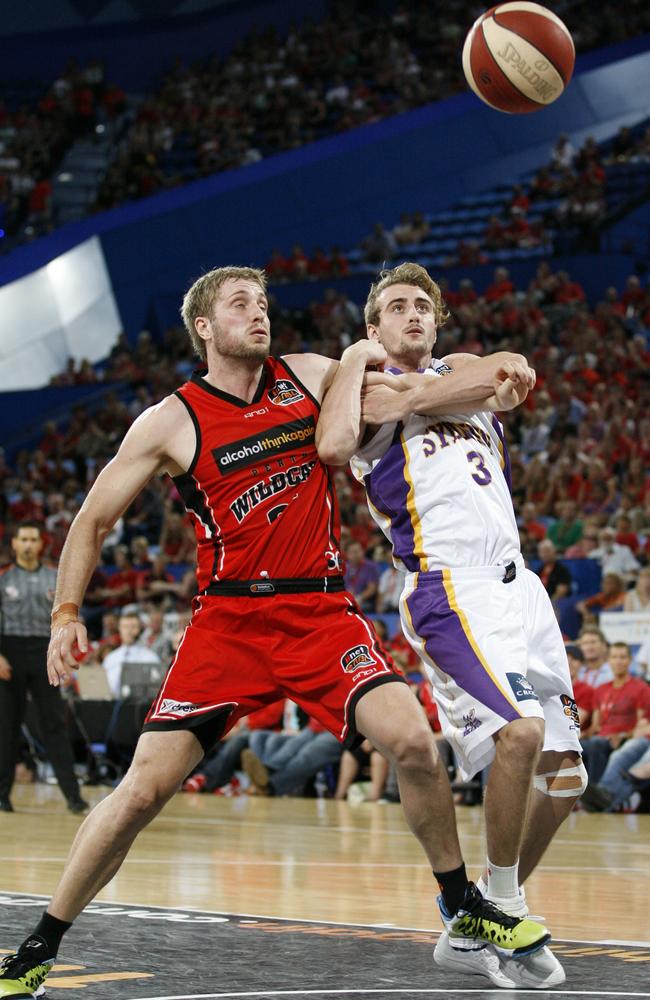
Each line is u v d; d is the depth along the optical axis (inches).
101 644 529.7
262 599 128.8
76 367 940.6
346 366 139.4
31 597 354.6
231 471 130.8
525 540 539.8
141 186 1044.5
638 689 382.6
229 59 1195.3
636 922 163.8
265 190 992.9
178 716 124.9
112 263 941.8
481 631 140.2
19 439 858.8
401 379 148.7
